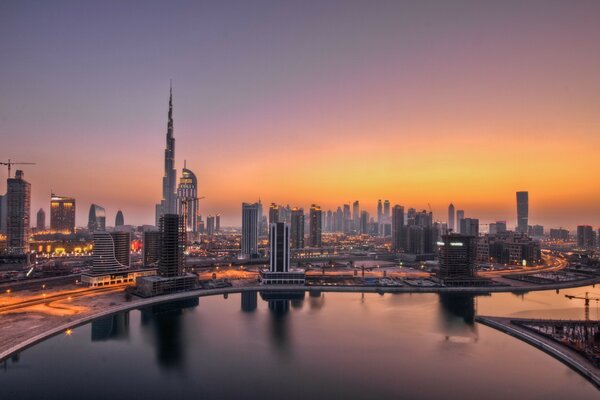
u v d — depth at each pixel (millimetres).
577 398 169125
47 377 187625
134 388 177750
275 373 194375
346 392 175875
